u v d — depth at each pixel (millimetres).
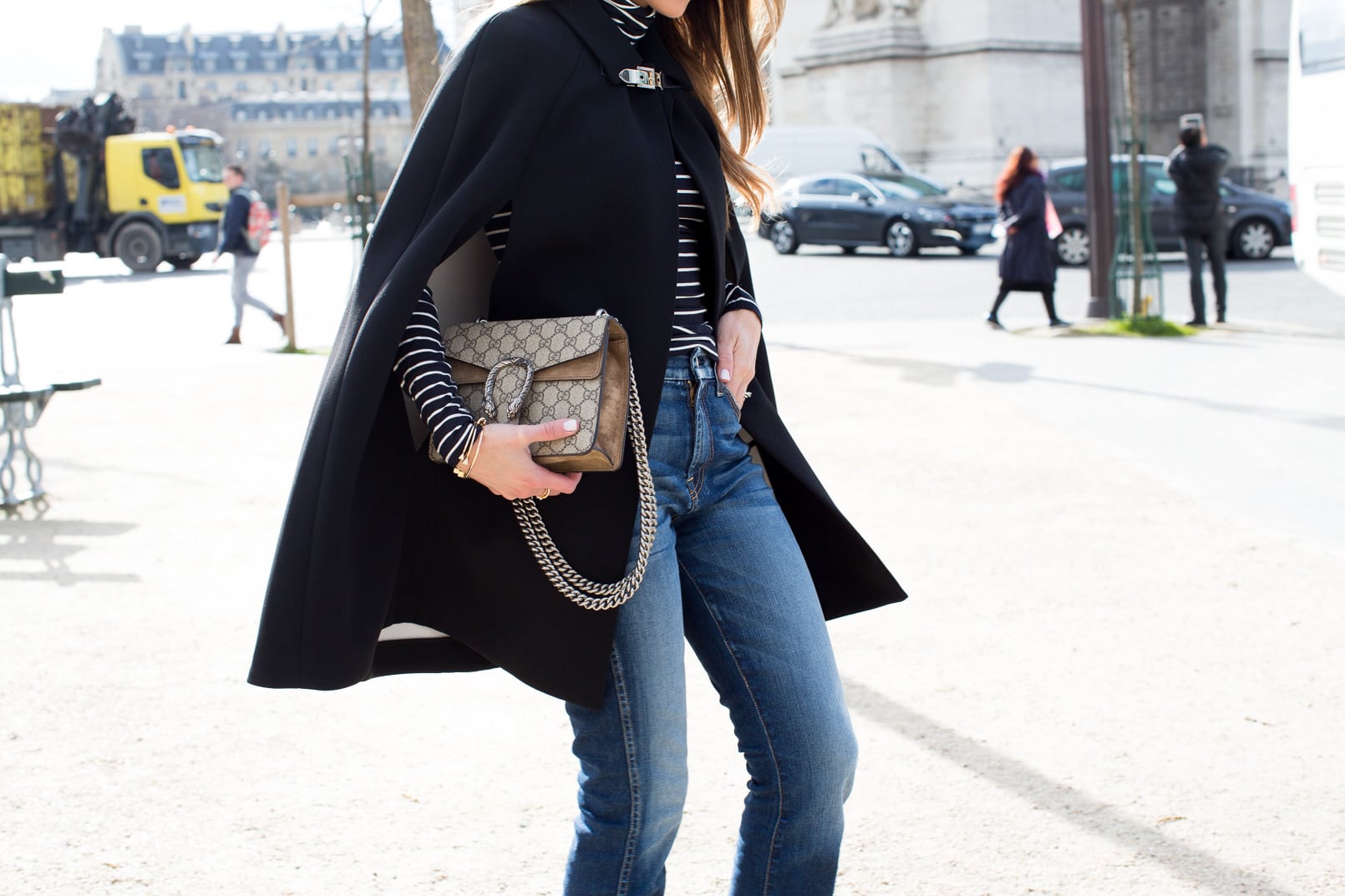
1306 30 10273
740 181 2283
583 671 1953
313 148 125188
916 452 7523
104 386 11000
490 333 1928
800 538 2301
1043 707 3863
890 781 3402
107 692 4082
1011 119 34875
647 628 1985
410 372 1874
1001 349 11938
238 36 138000
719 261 2061
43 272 6547
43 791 3373
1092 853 3000
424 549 2012
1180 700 3896
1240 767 3439
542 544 1938
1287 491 6355
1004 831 3119
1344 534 5586
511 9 1979
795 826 2029
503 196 1895
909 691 4016
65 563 5582
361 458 1854
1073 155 35719
